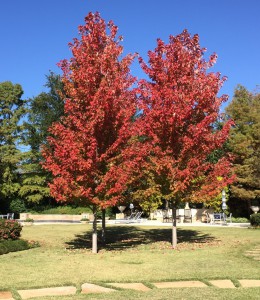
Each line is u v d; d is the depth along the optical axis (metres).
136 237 18.91
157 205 31.70
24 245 14.91
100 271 10.01
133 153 13.58
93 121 12.93
